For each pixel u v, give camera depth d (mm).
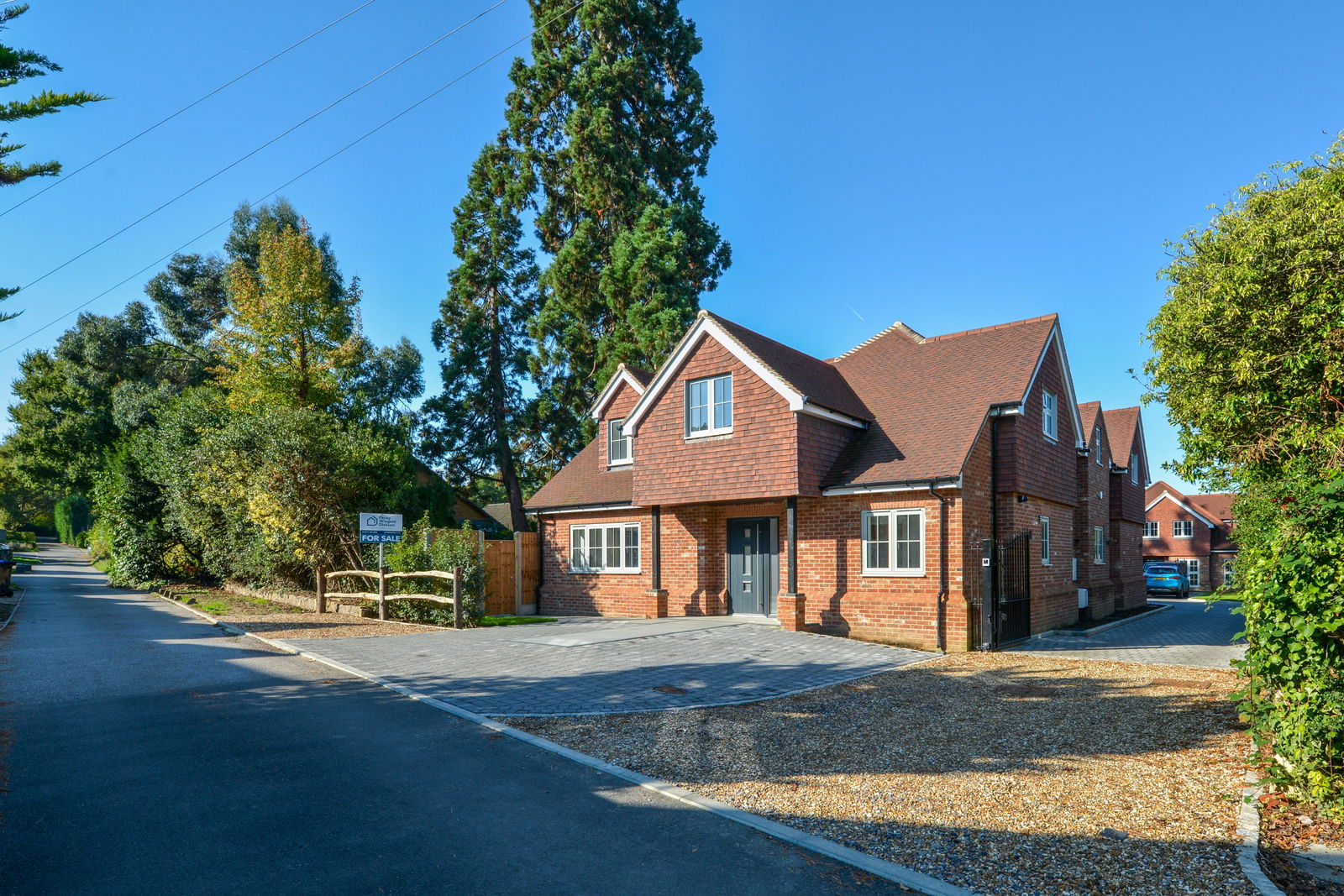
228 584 26297
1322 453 10688
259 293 32125
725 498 17359
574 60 39312
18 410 55344
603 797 6176
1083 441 21688
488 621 18031
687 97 39719
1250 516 12156
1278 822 5594
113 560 31406
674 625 16812
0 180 5832
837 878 4781
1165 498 50219
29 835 5363
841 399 18281
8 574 26156
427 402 39469
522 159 39094
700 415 18219
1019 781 6508
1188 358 14375
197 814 5762
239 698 9570
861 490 16156
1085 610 21938
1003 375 17719
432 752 7348
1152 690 10391
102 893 4512
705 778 6617
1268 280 13086
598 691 10070
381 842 5277
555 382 37625
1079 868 4844
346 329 32625
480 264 39688
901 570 15953
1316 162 14250
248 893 4543
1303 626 5566
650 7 38438
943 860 4980
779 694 10039
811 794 6219
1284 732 5832
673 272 31859
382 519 17422
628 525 21094
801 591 17500
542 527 23234
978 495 16250
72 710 8883
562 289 35844
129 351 44344
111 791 6230
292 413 20828
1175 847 5133
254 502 19766
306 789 6328
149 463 28625
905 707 9352
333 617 18281
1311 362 12250
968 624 14938
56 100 5516
